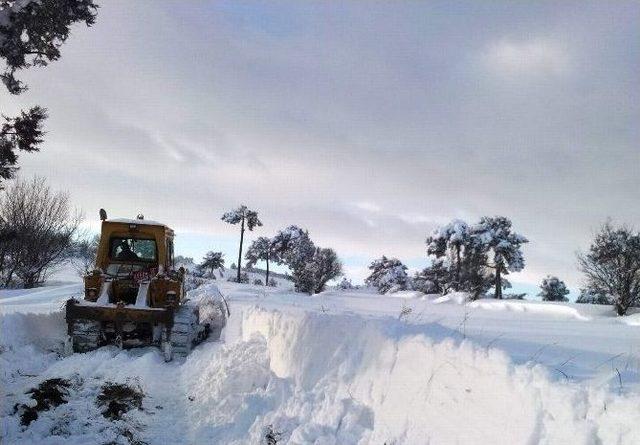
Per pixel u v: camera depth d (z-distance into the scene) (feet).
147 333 39.17
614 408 9.39
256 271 247.91
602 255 72.02
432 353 14.61
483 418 12.00
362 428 16.05
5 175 30.94
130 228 40.45
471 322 33.50
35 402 22.67
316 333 22.40
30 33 28.17
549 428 10.24
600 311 70.59
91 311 36.01
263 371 24.90
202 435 19.92
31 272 90.17
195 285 97.04
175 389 27.58
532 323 37.37
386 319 19.79
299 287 138.62
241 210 184.24
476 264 131.75
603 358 14.20
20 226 86.74
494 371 12.16
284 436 17.53
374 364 17.37
